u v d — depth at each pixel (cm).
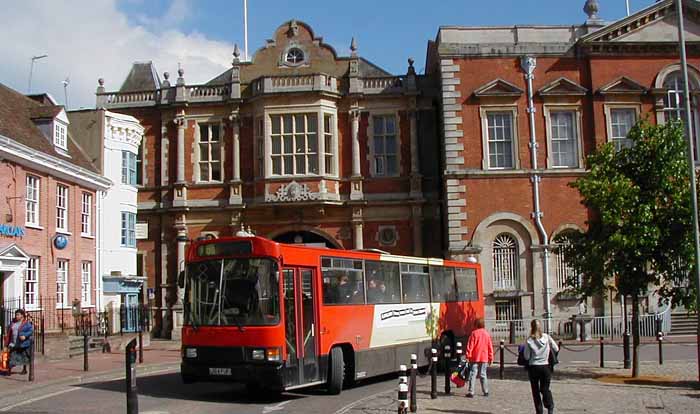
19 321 2203
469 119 3766
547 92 3769
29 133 3081
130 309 3522
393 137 4041
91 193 3462
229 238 1745
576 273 2203
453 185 3722
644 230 1956
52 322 2995
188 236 4034
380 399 1689
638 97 3784
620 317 3603
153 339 3934
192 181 4059
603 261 2062
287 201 3869
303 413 1502
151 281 4056
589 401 1628
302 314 1745
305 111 3931
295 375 1689
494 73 3797
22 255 2756
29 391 1897
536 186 3725
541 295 3656
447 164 3731
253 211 3984
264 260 1698
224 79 4447
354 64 4047
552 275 3669
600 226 2131
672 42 3788
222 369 1670
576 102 3791
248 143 4047
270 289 1683
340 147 4016
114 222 3675
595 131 3750
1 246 2639
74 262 3234
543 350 1399
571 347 3134
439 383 2059
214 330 1697
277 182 3897
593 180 2088
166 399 1725
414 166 3975
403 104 4031
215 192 4044
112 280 3566
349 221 3984
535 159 3741
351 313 1931
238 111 4053
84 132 3659
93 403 1658
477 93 3750
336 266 1902
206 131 4116
